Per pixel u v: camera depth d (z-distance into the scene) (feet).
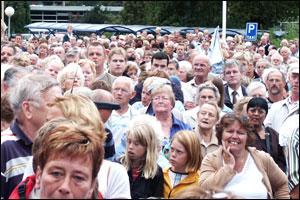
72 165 12.84
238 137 19.45
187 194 12.59
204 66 35.29
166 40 86.48
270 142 24.38
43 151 12.96
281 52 42.19
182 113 27.12
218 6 145.07
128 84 26.61
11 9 78.79
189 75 40.11
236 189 17.85
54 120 13.74
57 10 227.40
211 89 28.78
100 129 15.11
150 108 28.14
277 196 19.72
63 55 49.52
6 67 19.24
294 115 22.02
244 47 69.87
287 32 39.22
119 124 24.67
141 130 19.66
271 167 19.72
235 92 35.17
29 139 15.97
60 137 12.92
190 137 20.34
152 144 19.79
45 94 15.97
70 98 15.70
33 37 88.17
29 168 15.24
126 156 19.86
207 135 24.84
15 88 16.17
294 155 19.29
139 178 19.70
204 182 18.37
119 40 71.92
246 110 24.85
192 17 150.30
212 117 24.72
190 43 82.58
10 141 15.84
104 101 19.89
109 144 19.52
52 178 12.83
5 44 37.42
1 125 16.31
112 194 15.64
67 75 27.58
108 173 15.76
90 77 32.91
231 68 35.14
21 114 15.94
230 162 19.33
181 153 20.24
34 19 224.33
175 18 155.74
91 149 12.97
